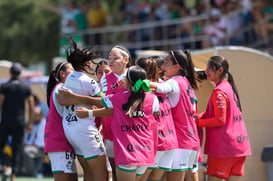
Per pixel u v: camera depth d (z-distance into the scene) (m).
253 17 43.97
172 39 49.22
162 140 22.80
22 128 36.47
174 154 23.53
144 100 21.75
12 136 36.34
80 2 58.56
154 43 50.47
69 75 22.88
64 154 22.78
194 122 24.38
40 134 42.62
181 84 23.94
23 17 85.12
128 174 21.31
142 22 53.66
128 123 21.52
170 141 23.00
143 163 21.28
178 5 51.22
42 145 42.34
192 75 24.81
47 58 86.62
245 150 25.06
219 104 24.48
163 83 23.41
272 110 31.03
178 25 48.91
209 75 25.50
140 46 51.53
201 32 47.28
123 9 59.06
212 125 24.58
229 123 24.83
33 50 86.19
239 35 44.22
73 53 22.89
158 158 22.88
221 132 24.73
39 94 44.81
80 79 22.48
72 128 22.22
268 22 43.28
